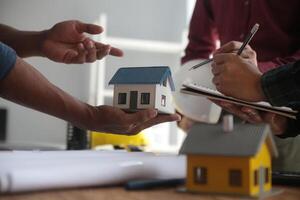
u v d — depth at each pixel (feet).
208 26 5.22
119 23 9.56
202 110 4.19
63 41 3.18
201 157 1.79
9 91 2.35
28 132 9.27
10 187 1.61
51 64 9.28
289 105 2.97
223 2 4.70
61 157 2.12
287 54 4.18
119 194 1.75
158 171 2.04
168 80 2.75
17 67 2.29
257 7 4.29
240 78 2.68
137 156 2.24
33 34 3.26
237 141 1.74
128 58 9.36
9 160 1.92
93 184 1.84
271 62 3.88
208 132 1.84
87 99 8.91
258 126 1.79
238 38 4.52
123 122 2.53
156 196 1.72
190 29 5.38
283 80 2.49
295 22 4.15
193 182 1.81
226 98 2.75
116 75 2.74
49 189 1.73
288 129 3.17
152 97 2.61
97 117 2.53
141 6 9.70
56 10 9.41
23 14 9.40
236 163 1.73
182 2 9.91
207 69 3.82
